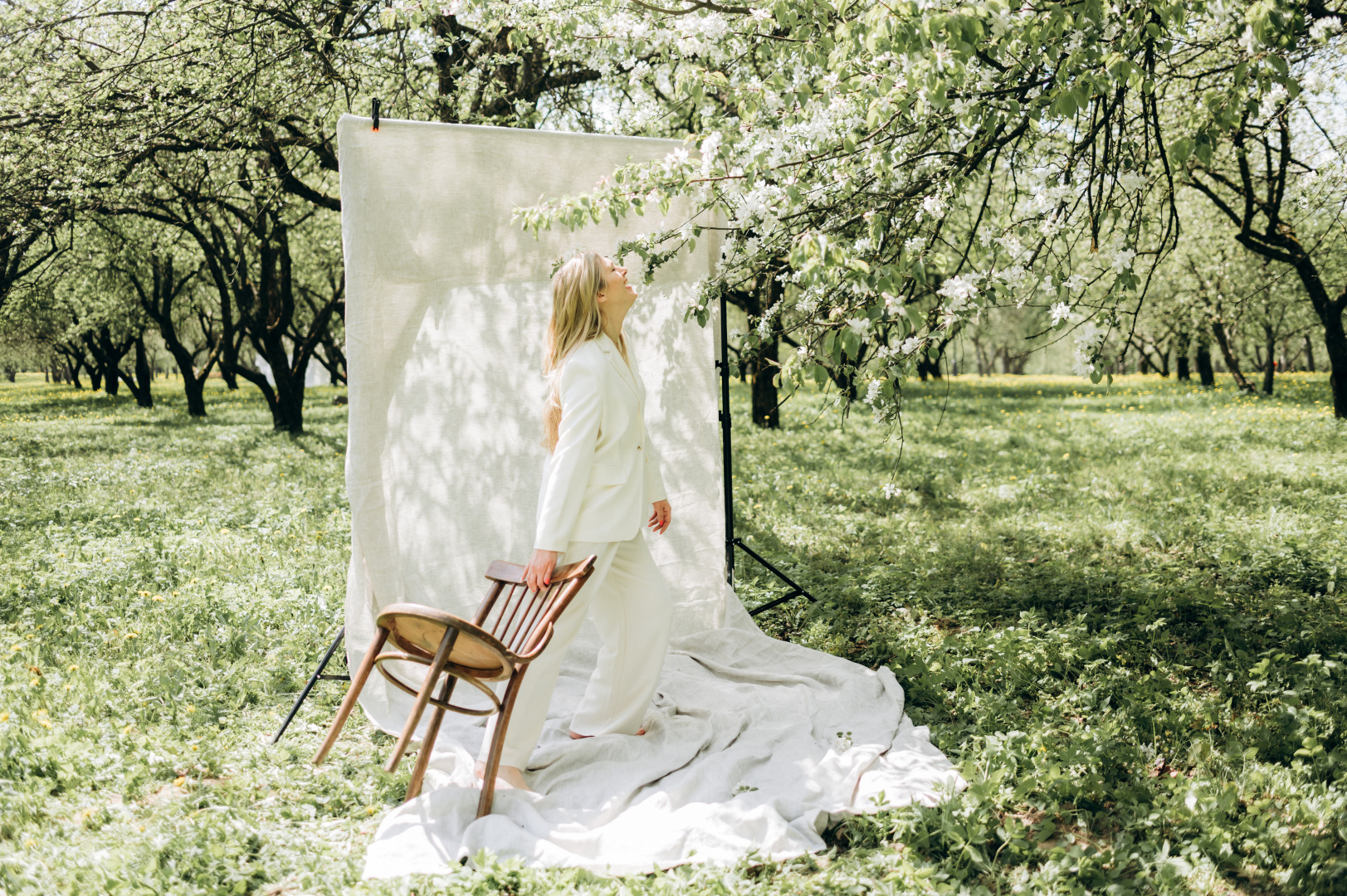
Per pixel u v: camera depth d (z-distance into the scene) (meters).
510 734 3.10
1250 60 2.62
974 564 5.92
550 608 2.91
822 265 2.84
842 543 6.79
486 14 5.25
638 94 6.68
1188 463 9.64
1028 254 3.26
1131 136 3.78
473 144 3.67
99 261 17.41
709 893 2.39
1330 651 3.97
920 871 2.45
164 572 5.64
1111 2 2.81
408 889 2.42
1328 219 7.77
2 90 8.34
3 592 5.14
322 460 12.26
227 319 19.67
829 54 3.42
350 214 3.47
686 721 3.62
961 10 2.53
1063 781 2.88
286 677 4.03
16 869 2.38
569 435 3.07
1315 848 2.46
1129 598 4.91
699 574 4.73
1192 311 19.59
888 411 3.38
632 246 3.97
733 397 21.73
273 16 7.49
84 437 16.39
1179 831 2.61
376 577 3.62
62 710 3.55
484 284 3.87
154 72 7.90
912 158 3.38
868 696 3.81
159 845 2.53
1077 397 23.38
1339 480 8.15
